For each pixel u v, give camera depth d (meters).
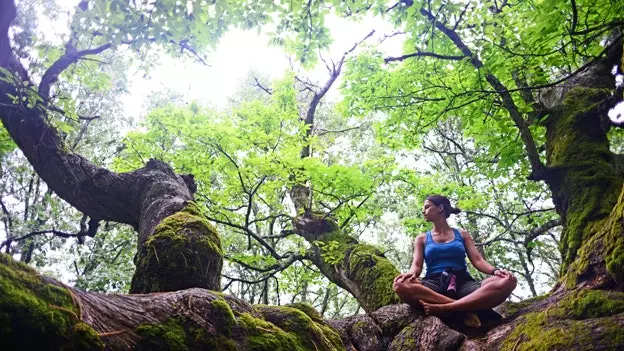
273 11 5.02
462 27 5.65
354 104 7.84
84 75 6.67
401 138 8.66
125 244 12.24
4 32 5.14
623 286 3.04
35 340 1.54
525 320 3.32
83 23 4.61
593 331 2.60
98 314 1.91
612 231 3.28
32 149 5.48
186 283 3.45
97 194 5.34
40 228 11.30
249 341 2.43
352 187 7.84
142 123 8.43
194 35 4.94
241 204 9.23
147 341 1.99
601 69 6.37
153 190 5.00
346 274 6.18
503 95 5.64
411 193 9.84
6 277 1.59
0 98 5.30
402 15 5.48
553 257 14.74
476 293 3.67
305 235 7.75
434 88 7.00
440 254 4.17
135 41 4.54
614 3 4.75
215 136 7.33
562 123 5.87
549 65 5.54
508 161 7.89
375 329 3.68
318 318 3.24
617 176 5.00
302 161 7.22
